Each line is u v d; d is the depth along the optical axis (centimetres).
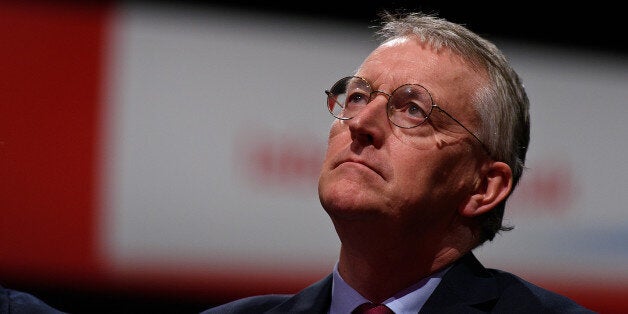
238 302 283
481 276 263
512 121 269
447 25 272
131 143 437
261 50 462
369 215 242
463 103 256
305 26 471
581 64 518
